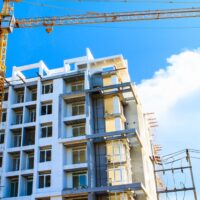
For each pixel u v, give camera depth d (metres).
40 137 59.44
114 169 54.78
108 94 61.75
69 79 64.12
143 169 58.62
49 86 64.62
